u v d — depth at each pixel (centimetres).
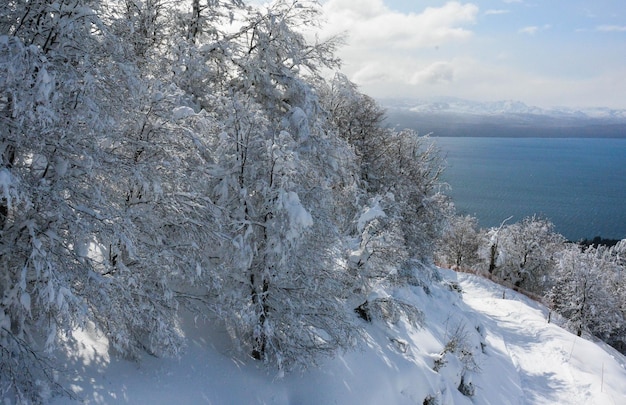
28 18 773
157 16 1406
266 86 1532
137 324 945
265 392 1131
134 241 891
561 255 4769
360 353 1464
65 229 838
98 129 793
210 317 1186
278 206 1065
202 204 1057
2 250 793
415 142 3075
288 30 1500
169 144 981
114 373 958
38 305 845
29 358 808
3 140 766
